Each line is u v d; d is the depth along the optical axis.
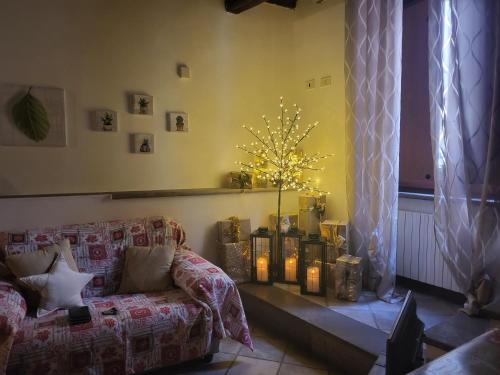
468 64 2.51
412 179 3.39
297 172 3.77
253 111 3.96
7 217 2.76
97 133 3.23
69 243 2.75
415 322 1.84
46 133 3.02
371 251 3.19
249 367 2.52
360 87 3.27
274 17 4.02
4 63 2.88
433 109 2.72
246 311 3.27
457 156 2.62
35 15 2.96
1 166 2.91
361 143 3.30
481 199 2.47
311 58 3.95
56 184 3.09
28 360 2.00
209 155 3.75
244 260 3.50
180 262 2.84
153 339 2.31
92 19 3.16
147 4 3.38
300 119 4.11
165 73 3.49
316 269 3.14
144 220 3.11
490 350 1.33
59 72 3.06
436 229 2.76
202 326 2.46
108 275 2.83
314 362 2.57
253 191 3.75
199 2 3.62
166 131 3.52
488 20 2.45
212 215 3.57
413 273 3.22
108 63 3.24
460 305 2.97
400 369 1.55
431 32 2.70
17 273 2.47
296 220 3.75
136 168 3.41
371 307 2.93
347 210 3.43
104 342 2.17
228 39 3.78
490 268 2.49
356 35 3.24
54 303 2.38
